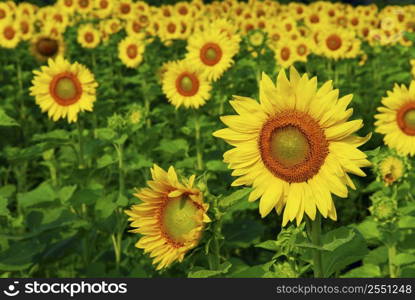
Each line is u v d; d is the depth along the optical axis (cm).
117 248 562
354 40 1144
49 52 1102
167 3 2378
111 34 1547
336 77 1124
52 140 653
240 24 1511
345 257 337
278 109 299
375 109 1046
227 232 629
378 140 666
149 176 622
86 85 678
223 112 836
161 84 1049
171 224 311
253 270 360
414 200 538
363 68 1348
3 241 569
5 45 1193
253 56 1094
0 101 1038
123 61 1170
